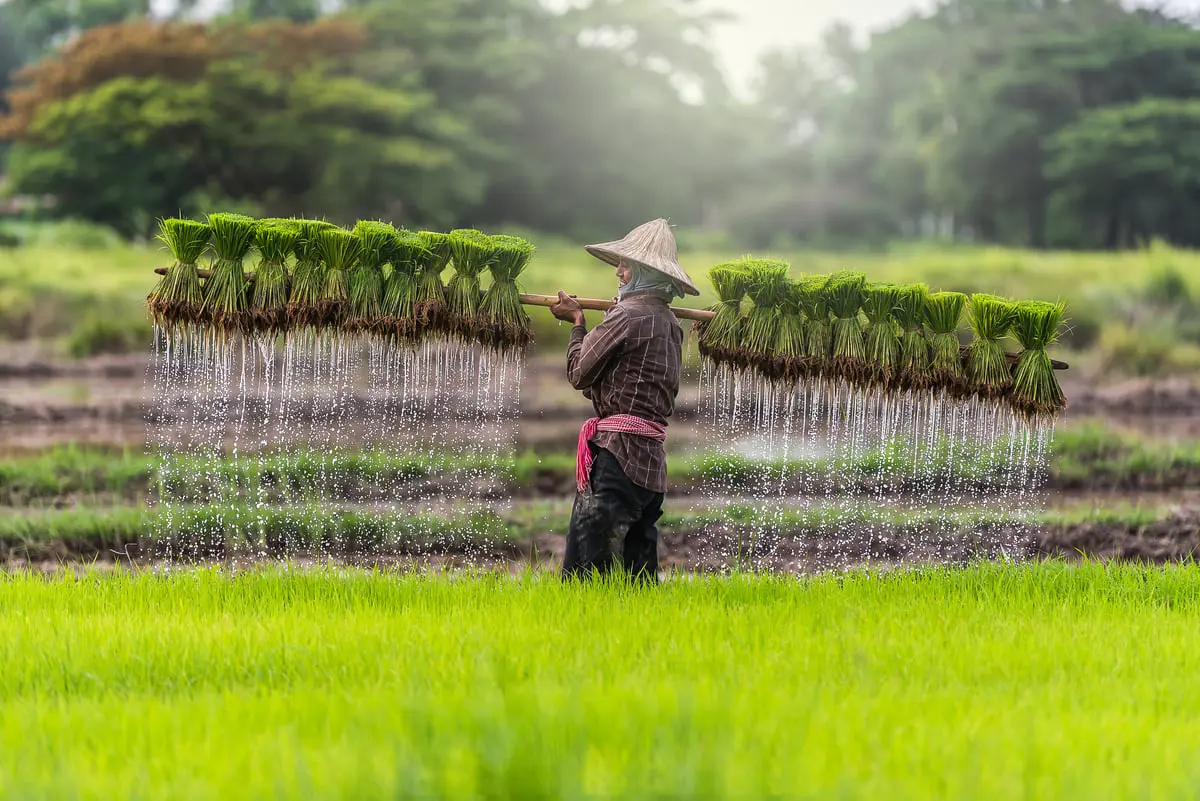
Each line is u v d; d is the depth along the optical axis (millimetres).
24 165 165750
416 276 23203
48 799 10875
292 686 15094
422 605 19891
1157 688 15008
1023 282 105688
